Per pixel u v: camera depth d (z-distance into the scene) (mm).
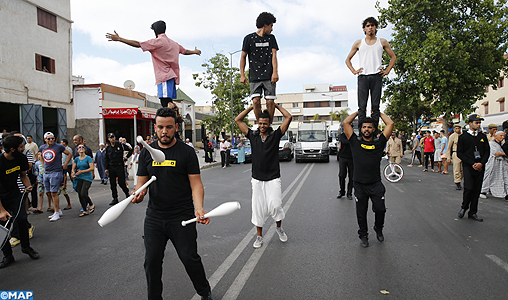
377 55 5309
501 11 17438
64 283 3854
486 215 6652
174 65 5098
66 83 17688
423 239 5164
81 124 18172
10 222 4598
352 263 4223
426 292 3400
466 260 4262
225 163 19688
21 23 15031
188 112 33938
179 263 4371
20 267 4406
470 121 6207
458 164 9836
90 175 7527
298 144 21109
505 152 7859
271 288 3562
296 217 6727
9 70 14430
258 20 4602
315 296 3359
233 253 4680
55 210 7168
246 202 8445
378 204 4879
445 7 17812
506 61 17672
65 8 17500
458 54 16750
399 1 18562
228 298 3352
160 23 5027
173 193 2947
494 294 3332
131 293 3561
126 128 22234
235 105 30016
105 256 4738
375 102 5324
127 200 2762
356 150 4980
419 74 17516
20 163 4703
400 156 13562
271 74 4668
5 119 14648
